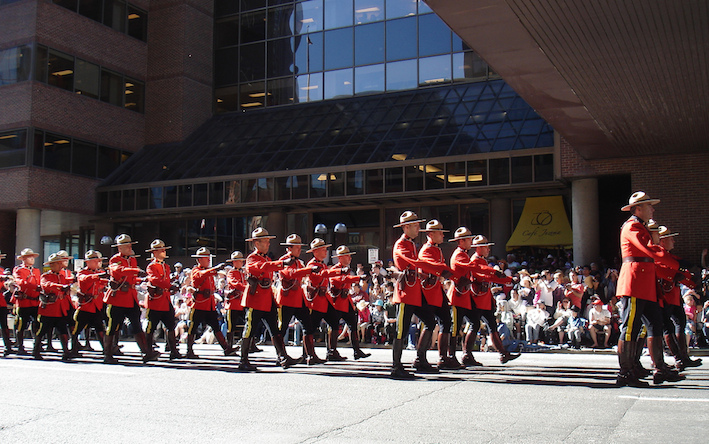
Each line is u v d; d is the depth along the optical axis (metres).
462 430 6.01
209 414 6.93
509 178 23.28
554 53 12.34
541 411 6.90
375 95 31.00
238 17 34.97
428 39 30.50
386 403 7.51
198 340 20.38
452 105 27.86
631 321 8.57
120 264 12.99
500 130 24.92
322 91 32.34
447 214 26.61
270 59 33.84
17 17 29.73
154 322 13.23
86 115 31.22
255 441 5.67
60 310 14.23
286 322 12.02
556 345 16.75
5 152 29.38
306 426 6.28
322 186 26.41
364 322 18.81
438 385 9.00
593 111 15.68
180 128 33.09
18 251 28.78
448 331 11.00
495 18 11.12
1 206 29.16
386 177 25.31
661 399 7.59
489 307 11.70
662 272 9.30
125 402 7.72
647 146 19.44
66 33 30.55
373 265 19.58
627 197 25.84
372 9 31.83
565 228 24.27
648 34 11.49
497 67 13.16
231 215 30.55
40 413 7.06
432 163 24.55
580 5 10.55
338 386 8.97
